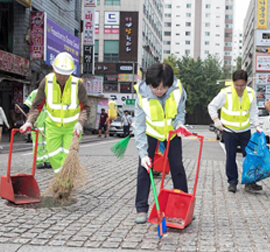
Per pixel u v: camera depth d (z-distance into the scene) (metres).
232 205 4.91
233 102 5.70
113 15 44.97
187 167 8.61
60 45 21.08
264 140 5.72
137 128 3.83
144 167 3.89
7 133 20.03
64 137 5.06
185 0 95.31
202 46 95.88
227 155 5.81
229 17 96.31
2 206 4.54
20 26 18.44
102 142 17.53
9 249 3.14
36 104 4.95
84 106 5.00
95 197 5.16
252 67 61.03
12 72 16.92
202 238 3.51
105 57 45.31
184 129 3.69
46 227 3.74
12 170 7.30
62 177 4.58
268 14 58.00
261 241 3.46
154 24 57.97
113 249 3.18
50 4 21.19
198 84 62.84
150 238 3.47
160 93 3.65
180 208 3.90
